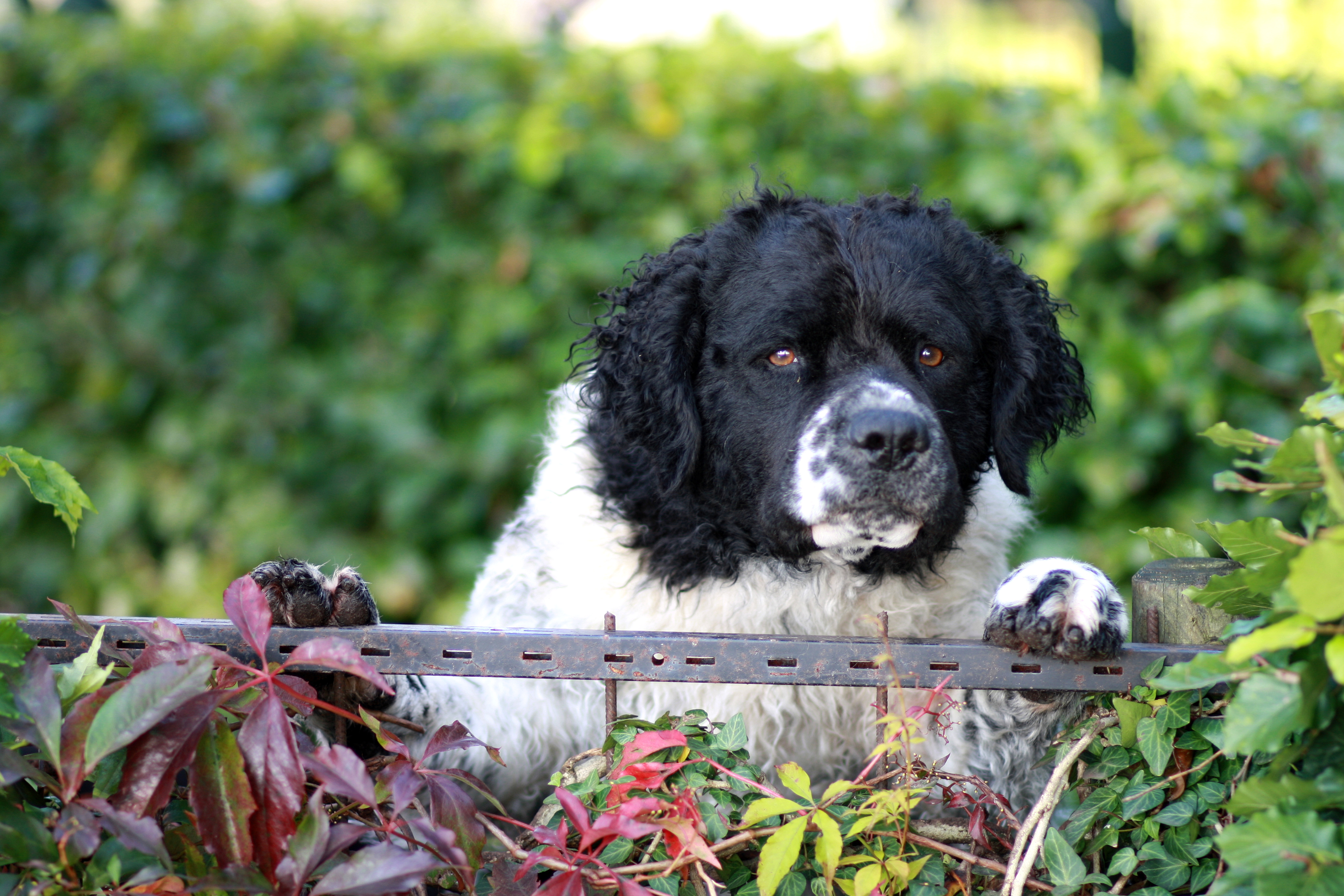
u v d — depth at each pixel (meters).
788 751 3.83
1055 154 6.54
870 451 3.40
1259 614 2.46
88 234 7.19
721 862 2.61
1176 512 6.14
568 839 2.67
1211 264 6.38
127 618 2.71
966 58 10.10
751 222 4.01
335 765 2.32
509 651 2.71
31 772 2.23
